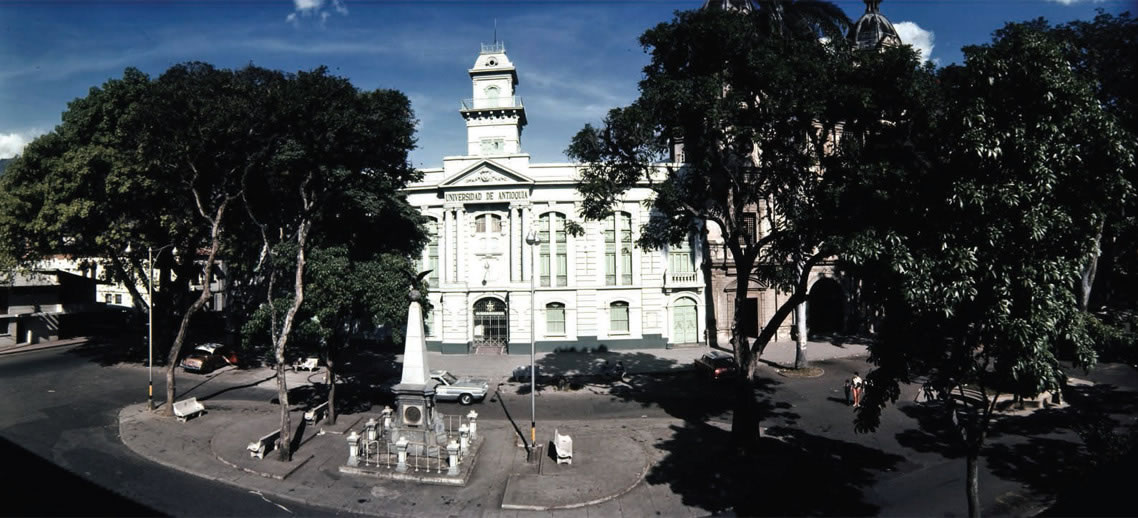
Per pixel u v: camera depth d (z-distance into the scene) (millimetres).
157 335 36531
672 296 42469
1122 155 11078
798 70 18406
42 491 16281
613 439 21906
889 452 20203
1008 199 10703
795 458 19766
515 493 17031
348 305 22859
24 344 42344
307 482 17922
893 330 13359
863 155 15617
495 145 47906
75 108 31078
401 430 20203
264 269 36719
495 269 41656
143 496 16438
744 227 21375
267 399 28062
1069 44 12688
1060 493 16312
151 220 32031
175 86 21219
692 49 19859
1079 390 27359
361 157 24094
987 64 11641
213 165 24906
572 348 41438
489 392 30156
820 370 33781
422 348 20781
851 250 12352
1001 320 11070
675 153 41188
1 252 31344
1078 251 11367
